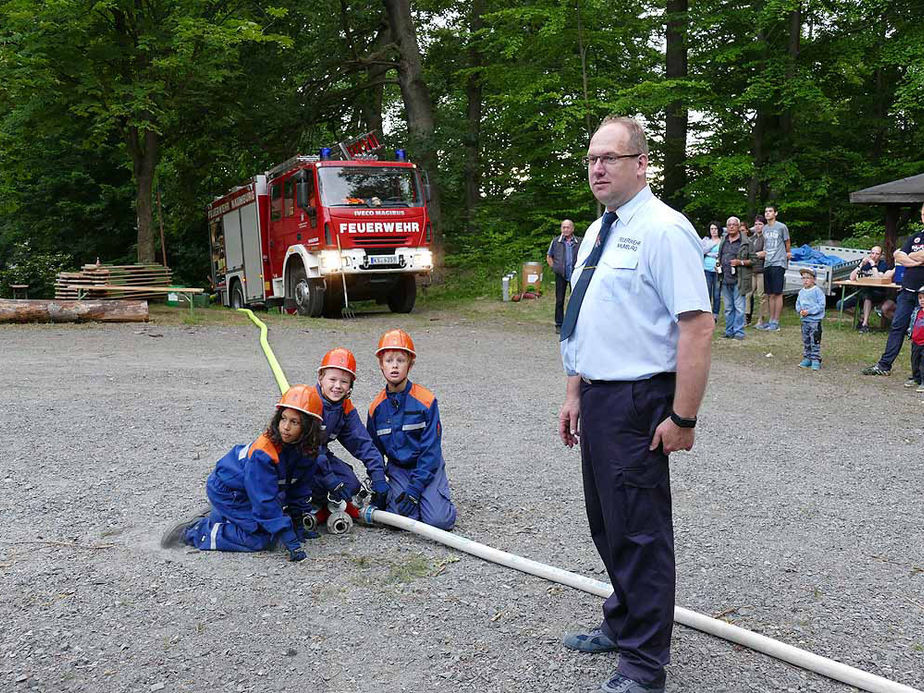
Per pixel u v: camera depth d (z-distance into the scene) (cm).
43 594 361
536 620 346
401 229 1595
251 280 1922
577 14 1936
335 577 385
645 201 279
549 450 636
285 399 397
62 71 1622
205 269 2881
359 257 1555
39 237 2836
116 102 1645
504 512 488
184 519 457
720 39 2077
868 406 843
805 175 2152
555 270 1435
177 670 301
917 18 1972
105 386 838
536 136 2338
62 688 288
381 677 299
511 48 1983
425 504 454
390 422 462
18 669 299
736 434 710
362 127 2642
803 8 1955
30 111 1664
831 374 1041
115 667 302
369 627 337
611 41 2023
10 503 484
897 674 309
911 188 1350
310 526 434
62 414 708
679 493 537
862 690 293
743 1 1975
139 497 497
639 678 279
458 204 2534
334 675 300
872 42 1969
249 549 414
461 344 1288
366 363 1050
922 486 561
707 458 627
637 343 274
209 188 2656
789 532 465
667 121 2227
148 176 1872
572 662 311
